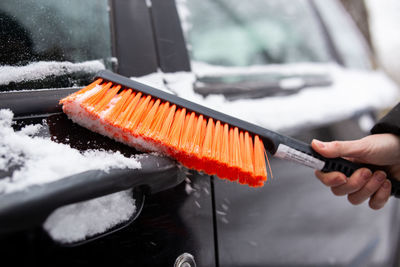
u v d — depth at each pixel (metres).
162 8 0.95
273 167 1.03
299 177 1.13
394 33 6.36
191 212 0.76
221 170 0.66
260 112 1.02
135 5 0.89
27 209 0.42
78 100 0.61
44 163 0.50
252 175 0.66
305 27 1.54
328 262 1.18
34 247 0.47
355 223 1.35
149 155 0.58
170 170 0.58
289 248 1.04
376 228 1.46
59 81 0.72
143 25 0.88
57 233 0.48
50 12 0.73
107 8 0.84
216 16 1.15
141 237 0.67
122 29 0.84
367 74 1.72
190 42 1.00
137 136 0.60
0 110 0.60
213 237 0.81
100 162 0.52
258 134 0.74
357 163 0.82
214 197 0.83
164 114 0.68
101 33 0.80
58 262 0.57
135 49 0.84
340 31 1.76
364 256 1.35
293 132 1.07
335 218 1.26
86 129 0.65
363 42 1.93
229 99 0.98
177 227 0.73
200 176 0.80
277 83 1.21
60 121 0.66
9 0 0.68
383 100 1.63
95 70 0.77
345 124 1.31
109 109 0.64
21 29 0.69
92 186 0.48
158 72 0.85
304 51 1.46
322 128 1.19
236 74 1.09
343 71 1.58
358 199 0.91
